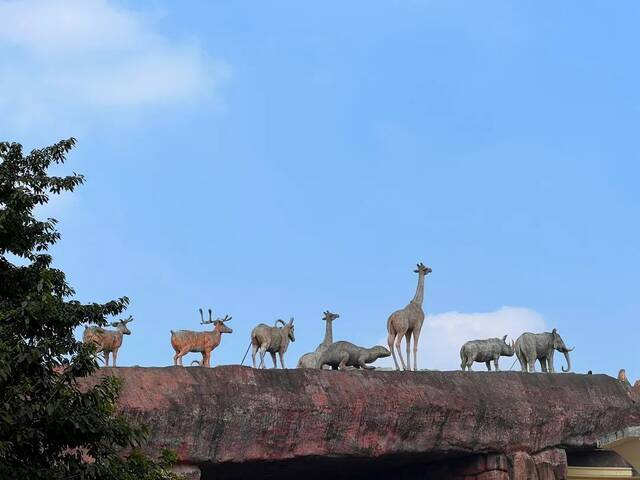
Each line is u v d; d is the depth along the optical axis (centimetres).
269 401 3525
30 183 2323
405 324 4062
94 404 2259
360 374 3734
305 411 3569
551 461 3984
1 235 2297
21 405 2133
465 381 3906
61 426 2203
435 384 3834
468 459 3894
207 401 3438
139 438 2319
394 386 3747
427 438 3766
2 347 2131
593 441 4084
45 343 2198
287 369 3631
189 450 3403
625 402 4178
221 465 3494
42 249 2361
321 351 4041
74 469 2233
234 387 3503
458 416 3812
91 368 2259
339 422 3616
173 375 3444
